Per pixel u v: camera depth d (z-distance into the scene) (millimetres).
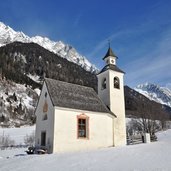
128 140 35906
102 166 15227
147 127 58281
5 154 30953
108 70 38406
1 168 17797
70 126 29438
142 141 33594
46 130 30078
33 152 28953
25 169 16359
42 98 32906
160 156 17406
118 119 36219
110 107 36344
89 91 36188
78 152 23234
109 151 21969
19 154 29641
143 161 15805
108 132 33406
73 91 33812
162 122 73938
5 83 132750
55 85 32812
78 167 15555
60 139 28250
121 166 14656
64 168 15617
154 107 76688
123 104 37938
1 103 108938
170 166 13594
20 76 155125
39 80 174000
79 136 30141
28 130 75250
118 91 38219
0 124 89875
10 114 103562
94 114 32312
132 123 67312
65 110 29656
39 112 33188
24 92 133250
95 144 31094
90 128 31250
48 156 21562
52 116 29125
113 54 40969
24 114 107625
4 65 159875
